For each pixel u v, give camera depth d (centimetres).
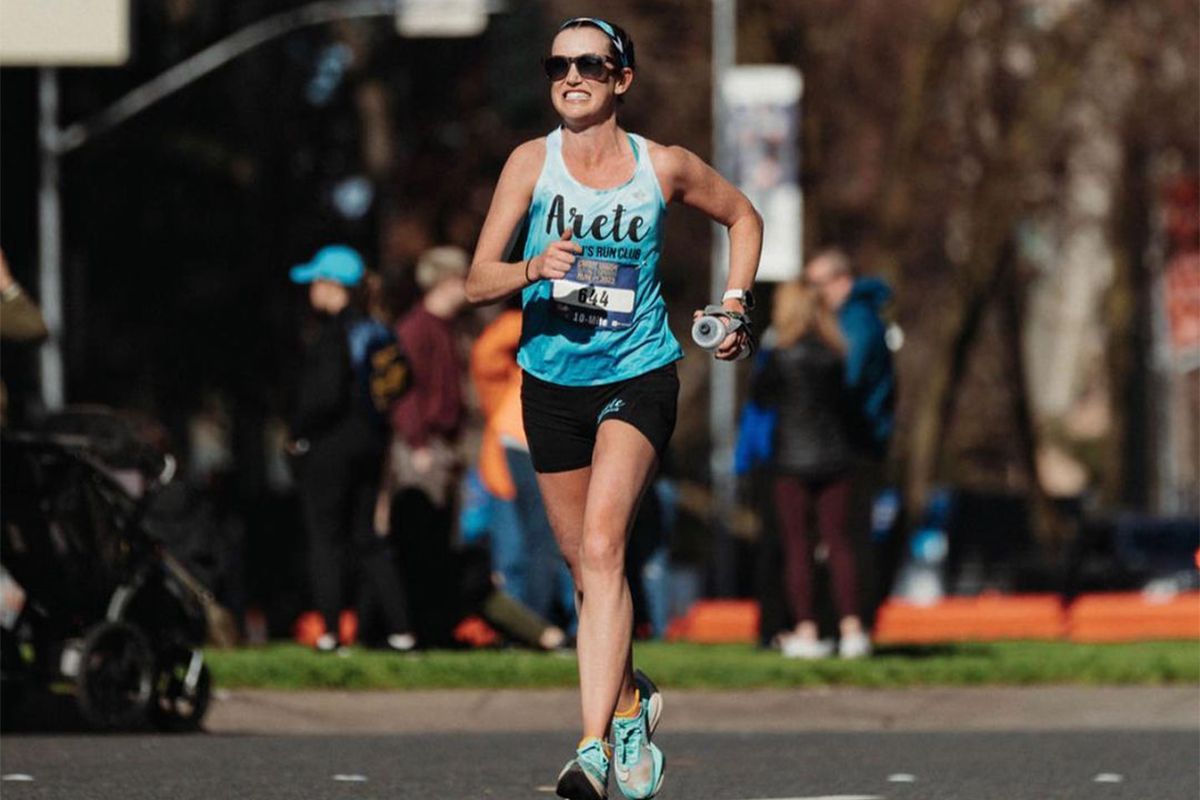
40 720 3753
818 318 4647
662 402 2328
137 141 11600
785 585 5003
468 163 12538
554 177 2342
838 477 4666
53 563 3491
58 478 3494
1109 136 11756
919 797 2673
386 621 4694
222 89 12062
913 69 11219
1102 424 18800
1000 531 12125
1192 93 11275
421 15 9662
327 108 12494
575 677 4131
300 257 12212
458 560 4759
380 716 3928
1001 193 11388
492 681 4081
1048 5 11306
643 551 5156
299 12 12138
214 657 4125
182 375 12075
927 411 11675
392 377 4469
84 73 11450
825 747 3394
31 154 11294
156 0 11712
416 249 12419
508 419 4809
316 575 4462
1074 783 2836
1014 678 4331
